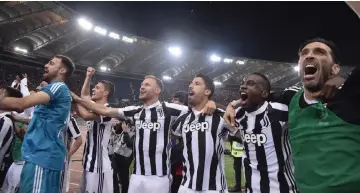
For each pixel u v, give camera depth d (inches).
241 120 95.6
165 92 1200.2
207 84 117.7
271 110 90.2
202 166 108.7
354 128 53.4
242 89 93.4
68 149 165.3
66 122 112.0
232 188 243.4
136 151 128.3
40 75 1019.9
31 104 97.3
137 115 131.0
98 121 144.0
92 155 143.6
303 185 59.7
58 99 107.0
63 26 964.0
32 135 104.1
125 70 1316.4
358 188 52.3
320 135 57.5
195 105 119.2
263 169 89.2
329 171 54.9
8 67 945.5
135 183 125.5
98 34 1063.6
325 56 66.4
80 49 1111.0
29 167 100.4
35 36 942.4
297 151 62.3
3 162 138.8
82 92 143.6
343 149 53.9
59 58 118.8
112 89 161.0
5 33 858.8
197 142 110.8
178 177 157.5
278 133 87.8
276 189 87.0
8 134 136.9
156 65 1385.3
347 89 54.9
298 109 65.8
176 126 123.0
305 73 67.6
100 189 142.4
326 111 57.7
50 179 102.6
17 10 783.7
